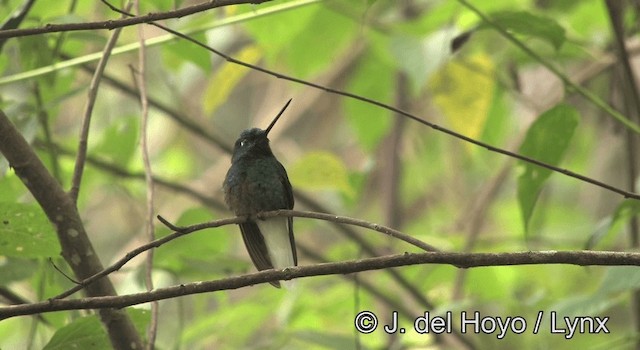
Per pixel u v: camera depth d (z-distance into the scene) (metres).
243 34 12.95
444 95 10.40
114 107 14.41
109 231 16.20
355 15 10.52
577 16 11.66
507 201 15.34
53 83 8.16
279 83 14.98
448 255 5.20
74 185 6.59
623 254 5.20
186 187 11.05
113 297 5.14
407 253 5.23
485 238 12.15
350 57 14.51
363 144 11.58
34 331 7.68
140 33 7.58
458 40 7.88
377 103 5.91
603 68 11.12
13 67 9.61
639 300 9.26
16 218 5.89
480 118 10.45
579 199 15.93
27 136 7.75
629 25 10.75
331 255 11.28
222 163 14.80
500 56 11.23
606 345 8.22
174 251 8.31
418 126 14.88
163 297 5.18
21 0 8.96
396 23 10.74
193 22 9.16
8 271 7.52
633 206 7.40
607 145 13.82
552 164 7.48
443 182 15.38
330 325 11.48
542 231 14.45
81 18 7.87
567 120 7.39
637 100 8.48
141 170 12.19
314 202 11.11
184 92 14.39
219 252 8.58
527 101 11.64
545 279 12.56
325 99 15.05
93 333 6.40
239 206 8.41
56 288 7.87
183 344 10.05
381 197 13.62
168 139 15.20
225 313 10.09
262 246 8.38
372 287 10.77
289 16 10.05
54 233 6.02
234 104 18.48
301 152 15.86
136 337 6.52
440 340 10.75
